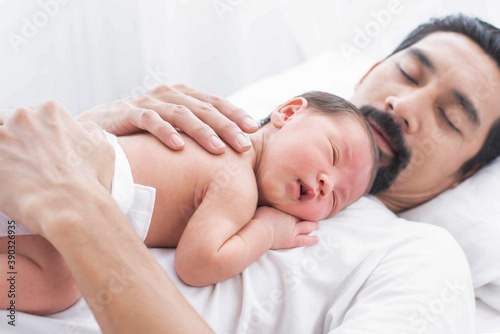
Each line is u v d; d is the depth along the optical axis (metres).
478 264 1.32
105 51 1.96
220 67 2.26
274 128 1.20
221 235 0.95
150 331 0.67
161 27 2.03
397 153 1.40
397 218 1.30
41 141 0.81
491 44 1.41
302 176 1.09
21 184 0.75
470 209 1.39
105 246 0.71
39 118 0.85
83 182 0.77
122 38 1.96
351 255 1.11
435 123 1.38
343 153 1.14
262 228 1.04
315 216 1.14
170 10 2.08
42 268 0.82
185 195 1.01
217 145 1.04
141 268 0.72
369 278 1.09
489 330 1.21
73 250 0.69
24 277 0.80
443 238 1.17
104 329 0.69
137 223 0.93
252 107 1.75
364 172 1.18
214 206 0.99
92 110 1.22
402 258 1.11
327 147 1.11
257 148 1.16
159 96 1.21
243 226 1.02
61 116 0.87
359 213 1.26
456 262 1.11
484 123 1.40
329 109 1.20
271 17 2.26
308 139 1.11
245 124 1.13
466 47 1.42
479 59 1.40
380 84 1.47
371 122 1.42
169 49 2.10
